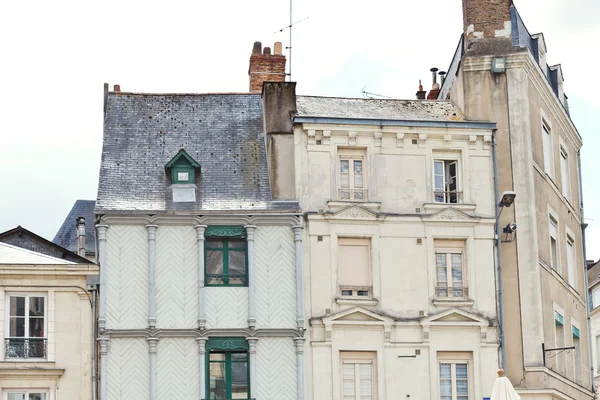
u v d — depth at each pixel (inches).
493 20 2224.4
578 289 2421.3
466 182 2126.0
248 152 2171.5
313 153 2103.8
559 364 2224.4
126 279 2011.6
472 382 2053.4
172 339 1999.3
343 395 2025.1
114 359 1983.3
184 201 2071.9
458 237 2102.6
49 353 1996.8
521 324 2094.0
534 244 2124.8
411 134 2129.7
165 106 2244.1
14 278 2007.9
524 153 2160.4
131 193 2073.1
